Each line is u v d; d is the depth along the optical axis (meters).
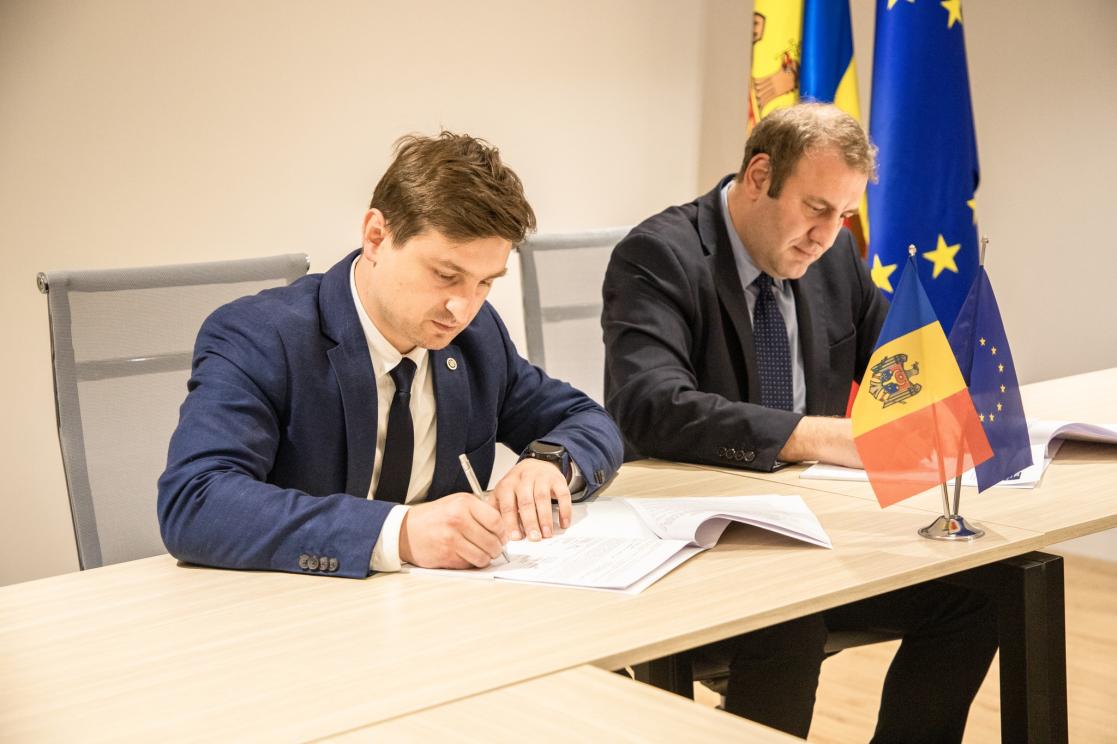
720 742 0.77
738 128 3.49
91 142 2.50
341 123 2.79
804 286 1.98
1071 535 1.27
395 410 1.44
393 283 1.32
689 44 3.35
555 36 3.10
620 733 0.79
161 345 1.67
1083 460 1.57
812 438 1.58
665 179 3.36
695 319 1.88
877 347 1.25
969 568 1.18
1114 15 3.19
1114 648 2.65
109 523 1.57
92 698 0.89
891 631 1.62
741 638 1.46
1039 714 1.21
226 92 2.63
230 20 2.62
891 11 2.92
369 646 0.97
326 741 0.79
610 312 1.88
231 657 0.96
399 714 0.83
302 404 1.38
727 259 1.91
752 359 1.90
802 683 1.49
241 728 0.82
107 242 2.53
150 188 2.57
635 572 1.12
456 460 1.52
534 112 3.09
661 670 1.08
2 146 2.41
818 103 1.86
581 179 3.19
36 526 2.50
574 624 1.00
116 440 1.60
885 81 2.93
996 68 3.47
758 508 1.34
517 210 1.28
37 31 2.42
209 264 1.75
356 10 2.78
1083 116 3.29
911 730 1.60
